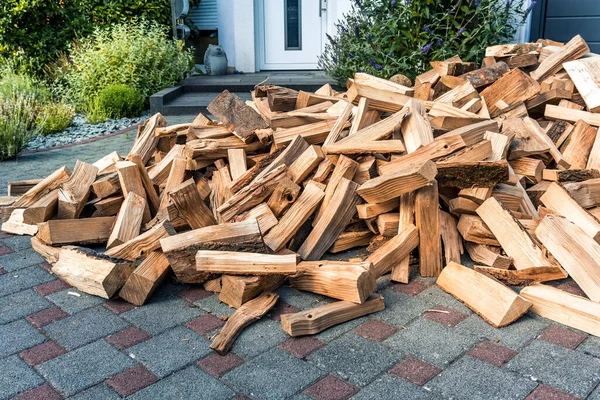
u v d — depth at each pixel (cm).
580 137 381
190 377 223
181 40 1031
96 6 1030
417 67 639
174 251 283
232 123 382
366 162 341
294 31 1123
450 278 289
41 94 868
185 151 384
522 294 271
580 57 460
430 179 289
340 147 340
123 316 274
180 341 250
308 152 341
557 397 205
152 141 434
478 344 242
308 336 252
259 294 283
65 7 1012
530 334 249
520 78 411
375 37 673
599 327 244
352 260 297
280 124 383
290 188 323
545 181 356
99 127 792
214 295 295
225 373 226
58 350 245
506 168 302
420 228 306
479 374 220
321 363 231
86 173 387
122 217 336
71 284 303
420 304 279
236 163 370
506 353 234
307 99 412
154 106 818
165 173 403
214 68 1070
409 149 341
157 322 268
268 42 1129
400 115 351
